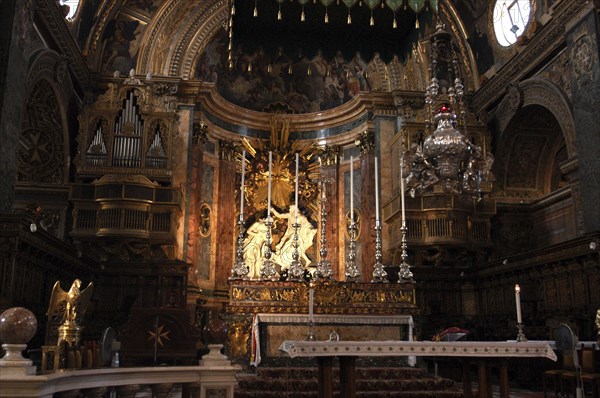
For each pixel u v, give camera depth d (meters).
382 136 18.42
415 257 17.09
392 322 10.55
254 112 21.03
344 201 20.22
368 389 9.37
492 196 17.31
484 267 16.55
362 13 12.18
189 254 16.89
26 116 14.65
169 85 17.28
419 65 18.42
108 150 15.87
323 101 21.23
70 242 15.48
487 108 17.72
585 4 12.40
